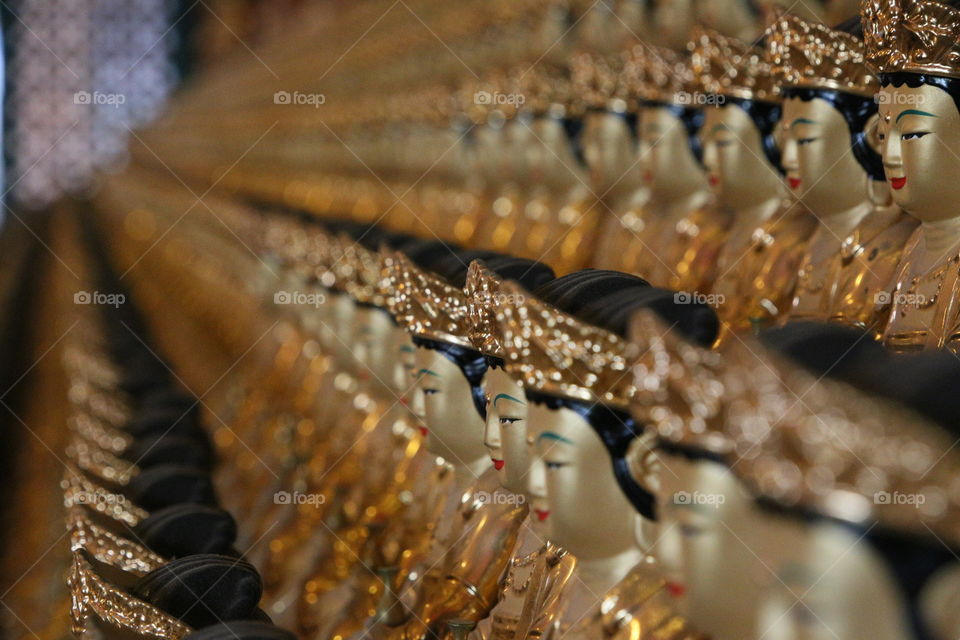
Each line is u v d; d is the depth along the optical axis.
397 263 0.49
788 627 0.33
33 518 0.80
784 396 0.33
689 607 0.35
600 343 0.38
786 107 0.48
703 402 0.34
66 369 1.09
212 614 0.45
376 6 1.56
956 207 0.43
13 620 0.64
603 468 0.38
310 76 1.80
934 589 0.32
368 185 1.24
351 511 0.58
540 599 0.43
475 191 0.87
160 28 3.63
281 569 0.61
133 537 0.51
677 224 0.58
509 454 0.42
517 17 0.94
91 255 2.29
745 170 0.53
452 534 0.50
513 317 0.39
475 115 0.88
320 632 0.55
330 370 0.71
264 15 2.98
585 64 0.64
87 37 3.59
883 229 0.47
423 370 0.49
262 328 1.01
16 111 3.55
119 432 0.75
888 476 0.32
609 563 0.39
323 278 0.71
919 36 0.42
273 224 1.03
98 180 3.59
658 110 0.58
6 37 3.52
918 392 0.32
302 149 1.65
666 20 0.66
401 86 1.31
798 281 0.50
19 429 1.07
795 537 0.33
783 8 0.51
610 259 0.62
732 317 0.53
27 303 1.73
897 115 0.43
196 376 1.15
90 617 0.45
